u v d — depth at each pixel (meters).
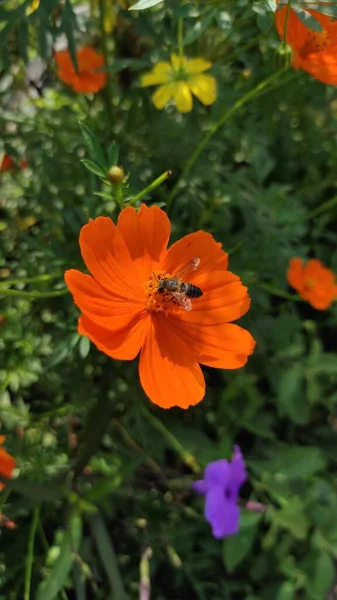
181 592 0.20
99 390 0.20
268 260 0.22
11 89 0.23
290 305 0.25
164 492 0.21
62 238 0.21
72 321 0.18
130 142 0.22
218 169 0.22
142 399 0.20
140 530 0.20
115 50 0.24
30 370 0.19
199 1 0.18
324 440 0.23
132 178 0.21
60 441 0.21
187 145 0.22
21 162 0.23
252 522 0.19
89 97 0.23
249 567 0.21
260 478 0.21
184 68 0.18
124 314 0.15
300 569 0.20
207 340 0.15
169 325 0.15
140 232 0.15
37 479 0.18
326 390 0.23
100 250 0.14
